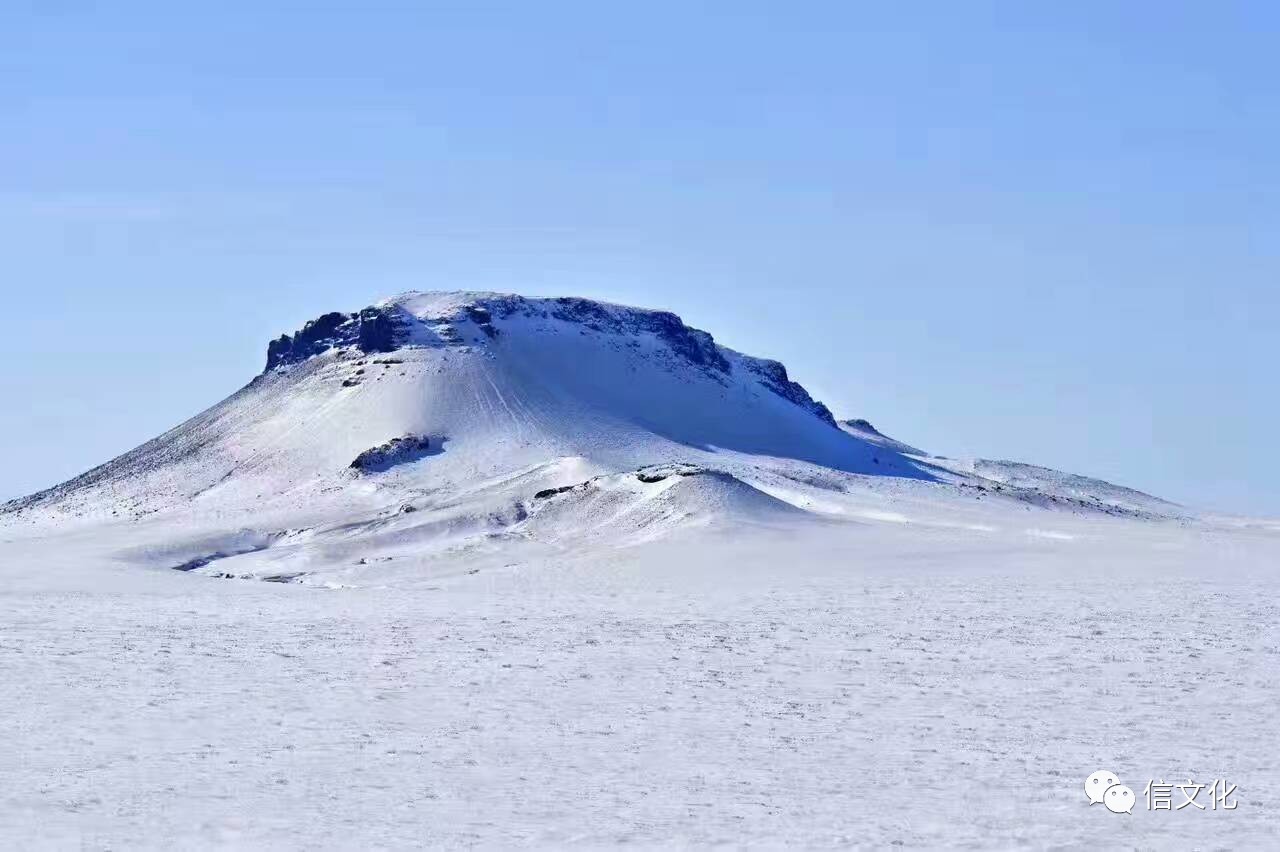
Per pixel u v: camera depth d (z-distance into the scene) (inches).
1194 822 1023.0
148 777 1143.0
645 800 1084.5
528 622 2434.8
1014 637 2116.1
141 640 2138.3
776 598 2896.2
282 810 1039.6
